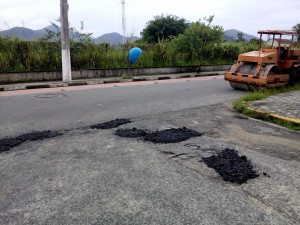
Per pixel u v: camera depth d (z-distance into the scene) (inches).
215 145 180.4
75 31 584.1
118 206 111.0
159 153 166.1
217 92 391.9
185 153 166.1
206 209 109.0
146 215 105.2
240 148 175.2
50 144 180.7
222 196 118.6
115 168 145.3
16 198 117.0
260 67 370.9
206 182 130.6
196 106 299.6
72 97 345.4
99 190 123.1
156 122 234.5
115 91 394.9
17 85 426.9
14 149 172.1
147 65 639.1
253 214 106.2
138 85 461.4
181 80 546.0
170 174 138.6
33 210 108.7
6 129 212.4
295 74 408.5
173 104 307.7
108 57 589.6
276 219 103.3
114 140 188.5
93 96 352.5
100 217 104.1
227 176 136.2
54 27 567.5
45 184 128.5
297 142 189.3
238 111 279.1
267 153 167.3
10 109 278.4
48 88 429.1
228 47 813.2
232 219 103.0
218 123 235.1
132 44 665.0
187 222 101.1
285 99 319.0
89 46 583.5
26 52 509.4
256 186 127.2
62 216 104.8
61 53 513.0
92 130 211.2
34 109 278.7
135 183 129.3
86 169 144.1
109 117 249.0
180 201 114.5
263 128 223.1
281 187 126.5
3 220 102.5
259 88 375.2
